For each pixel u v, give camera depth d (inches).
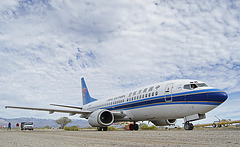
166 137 262.8
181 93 494.9
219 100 448.1
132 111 660.1
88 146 172.7
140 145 176.1
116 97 784.9
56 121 2603.3
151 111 577.0
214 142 189.9
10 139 275.9
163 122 705.6
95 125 679.1
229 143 179.8
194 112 469.1
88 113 859.4
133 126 727.1
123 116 705.6
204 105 452.8
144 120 649.0
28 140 252.5
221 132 331.0
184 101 484.4
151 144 182.5
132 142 205.0
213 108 454.0
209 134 293.3
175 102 503.8
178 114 502.9
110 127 1140.5
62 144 193.5
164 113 537.0
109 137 292.7
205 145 167.6
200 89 469.7
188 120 485.4
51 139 268.4
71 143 203.5
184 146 162.7
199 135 279.7
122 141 219.3
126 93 725.3
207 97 451.2
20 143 208.2
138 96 638.5
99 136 325.1
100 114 672.4
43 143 206.1
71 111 817.5
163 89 546.0
